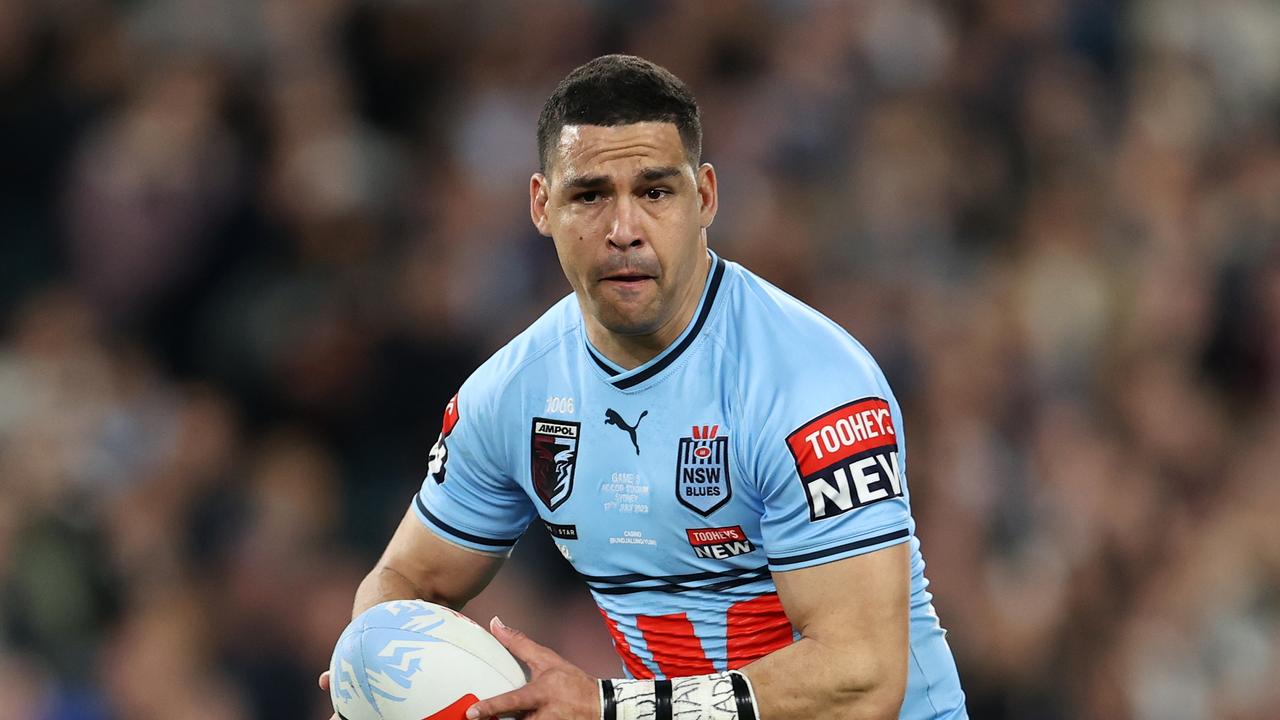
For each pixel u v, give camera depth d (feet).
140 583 94.53
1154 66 159.12
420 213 123.13
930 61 146.00
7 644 89.25
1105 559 113.91
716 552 48.57
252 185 115.96
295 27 125.70
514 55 134.51
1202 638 108.88
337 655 49.16
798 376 47.01
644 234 46.14
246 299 112.16
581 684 46.16
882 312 118.62
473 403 51.83
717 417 47.52
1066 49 155.94
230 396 109.09
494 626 47.85
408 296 114.62
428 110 132.36
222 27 120.98
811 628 46.03
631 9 139.95
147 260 110.32
